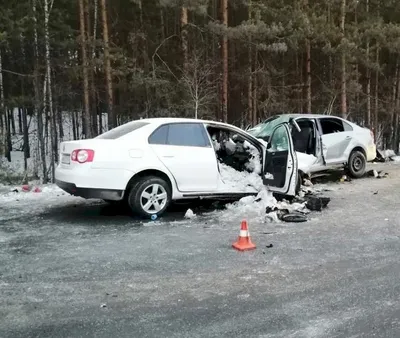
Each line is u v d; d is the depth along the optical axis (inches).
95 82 908.6
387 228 252.2
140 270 184.1
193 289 164.1
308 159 383.2
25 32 732.7
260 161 323.9
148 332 131.7
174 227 254.5
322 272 181.5
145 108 817.5
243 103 926.4
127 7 992.2
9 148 914.7
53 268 186.2
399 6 1004.6
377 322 137.4
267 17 778.8
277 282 170.7
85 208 308.5
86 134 774.5
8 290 163.2
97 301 153.6
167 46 909.2
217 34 701.9
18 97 754.2
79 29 791.1
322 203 303.0
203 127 298.8
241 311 145.6
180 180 282.5
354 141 439.8
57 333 131.1
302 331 132.0
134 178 273.0
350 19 1029.8
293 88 984.9
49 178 705.0
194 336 129.2
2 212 296.2
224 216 281.7
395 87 1082.1
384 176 454.3
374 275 178.1
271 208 281.3
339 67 886.4
